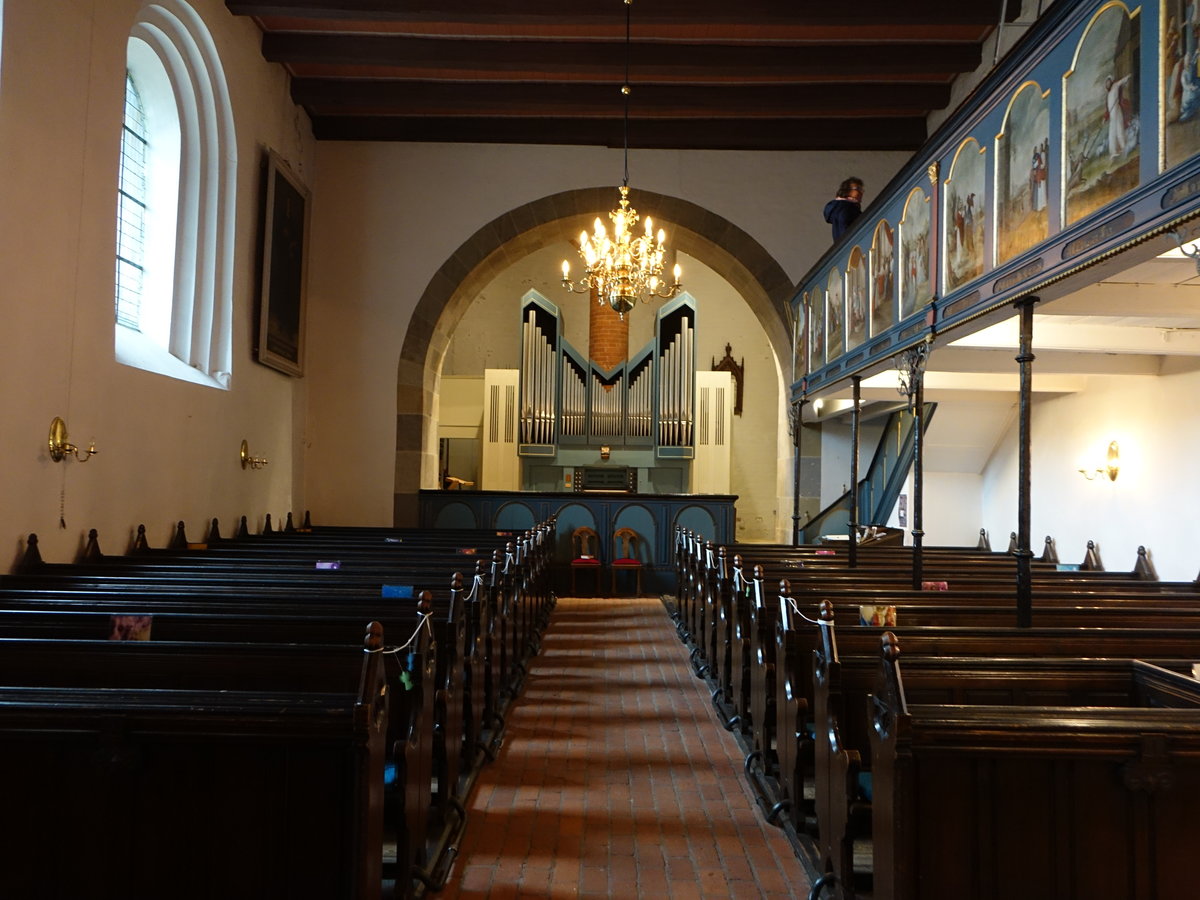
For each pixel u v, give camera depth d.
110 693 2.73
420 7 9.73
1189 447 7.84
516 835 4.52
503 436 19.62
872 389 10.08
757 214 13.31
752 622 5.79
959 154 5.87
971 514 11.88
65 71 6.62
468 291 14.04
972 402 10.89
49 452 6.51
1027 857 2.73
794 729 4.45
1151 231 3.63
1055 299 5.02
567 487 18.28
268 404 11.45
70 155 6.72
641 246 10.12
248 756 2.72
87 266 7.01
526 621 8.59
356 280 13.25
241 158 10.25
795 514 11.55
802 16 9.61
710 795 5.10
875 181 13.28
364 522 13.10
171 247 9.14
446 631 4.59
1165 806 2.74
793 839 4.40
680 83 11.97
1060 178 4.46
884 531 11.85
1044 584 6.94
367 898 2.74
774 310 13.34
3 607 4.98
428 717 3.99
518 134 13.07
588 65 10.89
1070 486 9.80
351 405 13.18
